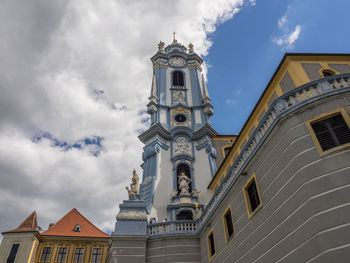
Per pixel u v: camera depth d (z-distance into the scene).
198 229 21.06
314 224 10.59
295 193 11.80
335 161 11.24
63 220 37.19
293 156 12.30
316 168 11.44
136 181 25.00
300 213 11.34
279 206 12.57
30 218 35.34
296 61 16.88
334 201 10.51
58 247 33.44
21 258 31.08
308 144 12.08
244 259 14.56
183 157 30.45
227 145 32.31
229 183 17.81
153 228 21.89
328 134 12.02
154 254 20.44
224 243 16.94
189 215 26.38
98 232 36.31
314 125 12.50
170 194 27.94
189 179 28.58
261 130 14.99
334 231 10.04
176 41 46.88
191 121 34.34
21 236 32.62
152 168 29.05
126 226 21.45
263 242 13.26
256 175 14.65
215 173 27.88
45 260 32.53
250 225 14.52
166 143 32.09
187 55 42.03
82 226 36.69
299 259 10.98
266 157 14.07
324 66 16.94
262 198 13.83
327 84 13.18
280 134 13.30
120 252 20.08
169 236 20.95
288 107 13.34
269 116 14.42
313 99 12.80
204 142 31.73
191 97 36.91
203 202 27.38
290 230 11.69
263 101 19.34
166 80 38.38
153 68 41.06
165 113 34.69
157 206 26.41
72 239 34.03
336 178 10.90
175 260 20.03
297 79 15.95
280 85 17.36
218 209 18.34
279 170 13.00
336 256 9.64
